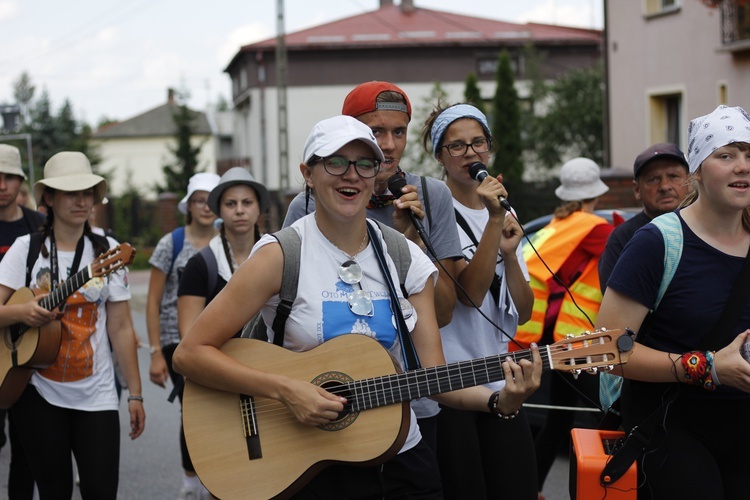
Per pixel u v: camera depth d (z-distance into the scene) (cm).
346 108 409
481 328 434
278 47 3362
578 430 358
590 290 583
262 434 333
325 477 334
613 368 333
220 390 337
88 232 503
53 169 496
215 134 6016
